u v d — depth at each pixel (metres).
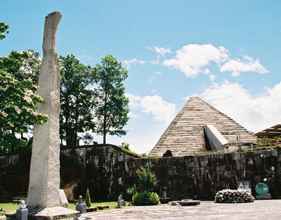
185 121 42.03
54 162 17.19
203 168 33.09
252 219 15.69
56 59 17.92
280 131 45.31
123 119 51.44
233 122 43.00
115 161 35.22
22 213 15.05
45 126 17.09
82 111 50.12
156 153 38.44
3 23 15.40
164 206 25.69
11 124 14.84
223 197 26.53
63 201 24.48
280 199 28.77
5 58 15.76
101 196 34.69
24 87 15.64
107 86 51.03
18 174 36.09
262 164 31.58
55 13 17.89
